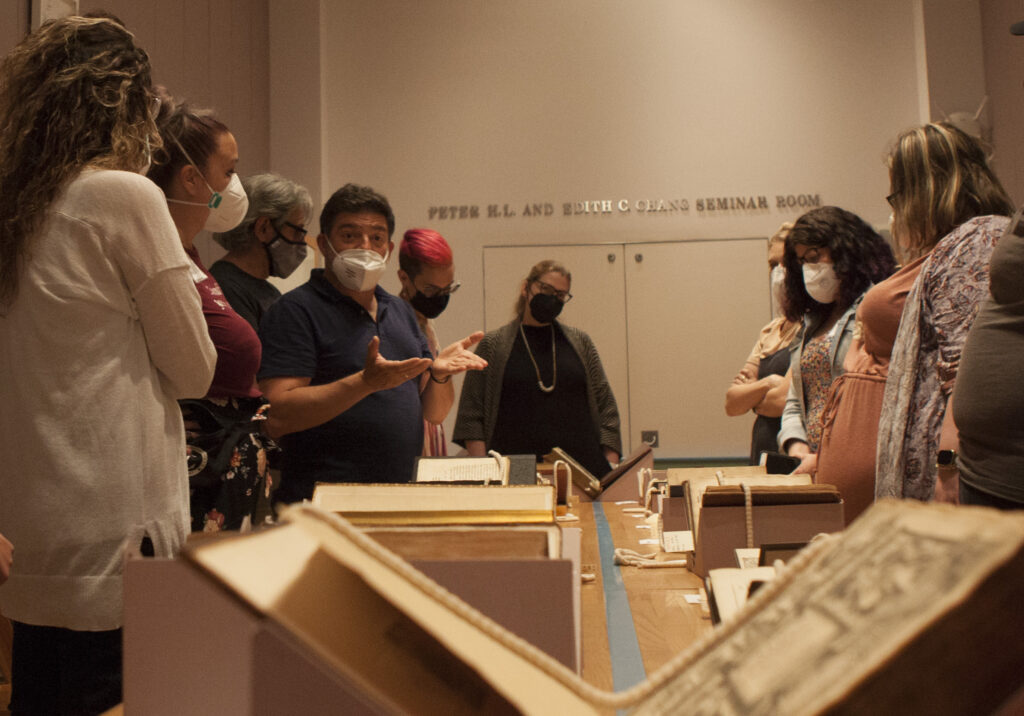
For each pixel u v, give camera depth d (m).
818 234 2.52
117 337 1.20
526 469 2.05
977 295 1.38
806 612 0.36
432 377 2.27
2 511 1.18
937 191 1.63
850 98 6.10
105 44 1.29
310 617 0.35
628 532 2.07
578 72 6.23
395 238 6.18
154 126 1.35
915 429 1.50
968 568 0.28
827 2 6.16
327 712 0.50
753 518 1.47
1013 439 1.16
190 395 1.30
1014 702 0.27
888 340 1.78
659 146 6.15
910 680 0.27
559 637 0.63
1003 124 5.52
